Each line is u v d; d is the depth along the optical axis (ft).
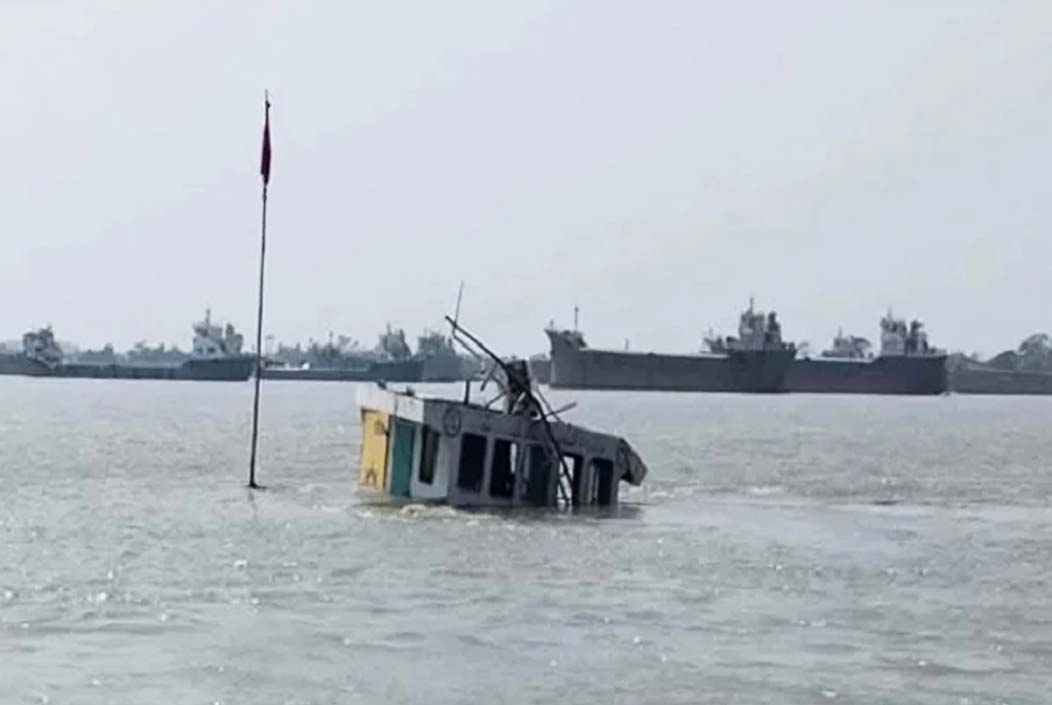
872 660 162.30
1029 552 254.47
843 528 292.81
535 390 294.66
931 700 145.79
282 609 182.60
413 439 292.20
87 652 156.76
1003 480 437.17
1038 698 146.72
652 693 144.97
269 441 574.15
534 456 287.69
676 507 327.06
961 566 235.61
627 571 219.82
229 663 152.56
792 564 233.35
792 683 150.82
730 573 221.25
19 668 149.18
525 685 146.41
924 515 325.21
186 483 363.97
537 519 277.85
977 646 170.60
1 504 306.76
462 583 204.44
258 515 281.13
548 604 189.37
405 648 161.58
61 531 257.75
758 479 430.61
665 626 177.37
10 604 183.11
